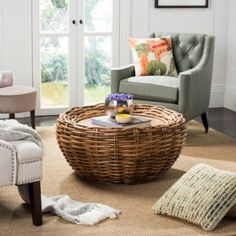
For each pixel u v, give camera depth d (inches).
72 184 192.7
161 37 261.6
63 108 284.0
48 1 274.2
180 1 286.4
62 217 169.3
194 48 255.9
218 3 291.1
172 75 255.9
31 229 163.8
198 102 243.1
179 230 163.6
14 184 160.1
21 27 271.1
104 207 173.8
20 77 274.8
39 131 252.4
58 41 278.8
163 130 189.0
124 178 191.2
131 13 283.0
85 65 284.7
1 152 157.6
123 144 185.8
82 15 279.1
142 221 168.6
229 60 295.0
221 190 167.8
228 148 231.0
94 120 199.5
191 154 223.0
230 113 288.0
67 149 193.5
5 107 236.5
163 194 182.5
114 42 285.0
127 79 248.8
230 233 162.2
